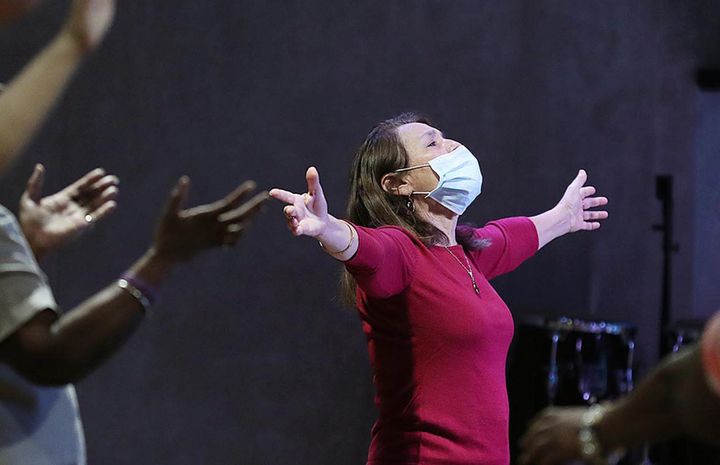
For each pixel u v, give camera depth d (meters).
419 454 6.77
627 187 14.05
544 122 13.81
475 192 7.61
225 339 12.60
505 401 7.02
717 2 14.27
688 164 14.25
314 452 12.67
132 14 12.66
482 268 8.09
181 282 12.57
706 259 14.22
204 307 12.59
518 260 8.44
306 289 12.79
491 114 13.59
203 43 12.77
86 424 12.23
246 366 12.62
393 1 13.34
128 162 12.51
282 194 5.89
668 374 3.15
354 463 12.71
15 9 3.59
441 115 13.43
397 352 6.98
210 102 12.74
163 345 12.46
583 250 13.90
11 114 3.66
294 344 12.73
